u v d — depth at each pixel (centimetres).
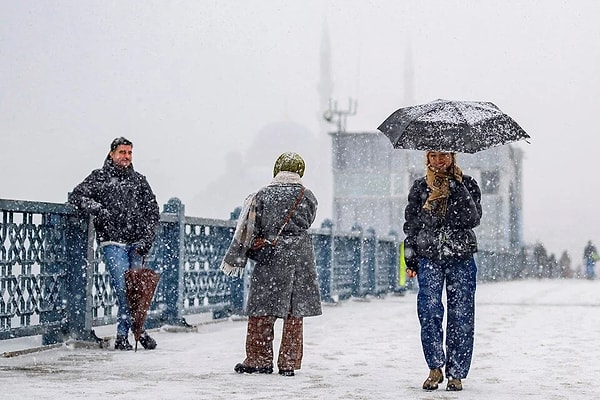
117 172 2241
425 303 1606
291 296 1781
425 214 1605
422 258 1614
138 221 2252
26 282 2062
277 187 1820
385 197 12538
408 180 12512
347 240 4797
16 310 2017
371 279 5231
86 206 2186
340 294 4622
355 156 12675
